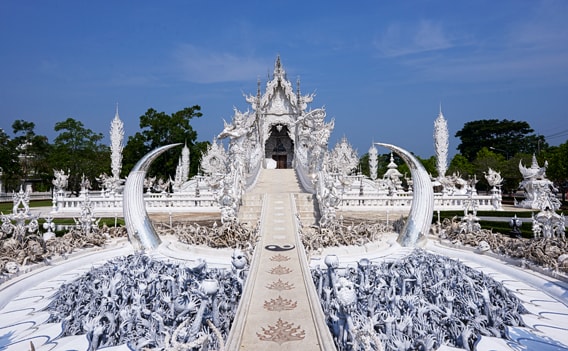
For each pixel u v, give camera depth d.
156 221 27.59
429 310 10.65
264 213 21.78
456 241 20.75
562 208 40.31
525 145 81.44
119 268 14.08
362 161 96.19
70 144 67.56
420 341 9.11
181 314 9.91
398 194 37.84
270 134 51.59
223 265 16.56
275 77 48.47
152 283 12.10
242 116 33.06
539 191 20.62
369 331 7.51
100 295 11.58
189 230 21.38
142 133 63.25
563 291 13.07
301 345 8.48
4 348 9.31
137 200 20.50
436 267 14.12
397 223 24.42
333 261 11.33
